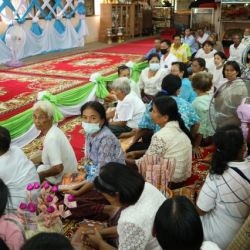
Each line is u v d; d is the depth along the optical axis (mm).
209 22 12320
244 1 11609
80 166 3344
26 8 8828
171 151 2547
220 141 1793
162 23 15297
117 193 1557
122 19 13055
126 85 3500
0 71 7188
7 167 2139
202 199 1854
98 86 5777
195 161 3469
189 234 1188
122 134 3521
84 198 2418
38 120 2521
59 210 1983
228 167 1785
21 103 4910
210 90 3719
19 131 3992
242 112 2402
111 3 12125
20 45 8555
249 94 2588
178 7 14984
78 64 8180
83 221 2326
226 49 11594
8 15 8305
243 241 1556
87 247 2006
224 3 11852
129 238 1548
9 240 1584
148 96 4984
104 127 2492
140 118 3574
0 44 7945
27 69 7461
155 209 1593
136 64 6523
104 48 11070
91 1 11953
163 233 1218
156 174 2227
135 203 1590
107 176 1574
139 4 14016
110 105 5121
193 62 4691
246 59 3703
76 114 5180
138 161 2615
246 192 1766
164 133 2553
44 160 2600
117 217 2102
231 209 1794
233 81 2629
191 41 8555
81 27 11172
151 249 1618
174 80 3193
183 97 4012
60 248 1062
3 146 2143
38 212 1972
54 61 8523
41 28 9523
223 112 2637
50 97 4539
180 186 2742
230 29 12109
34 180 2256
